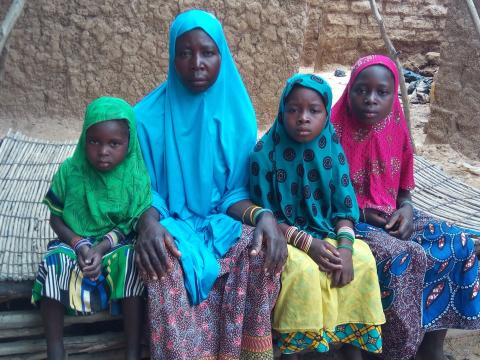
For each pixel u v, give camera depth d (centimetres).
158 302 224
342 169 262
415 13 964
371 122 268
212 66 252
